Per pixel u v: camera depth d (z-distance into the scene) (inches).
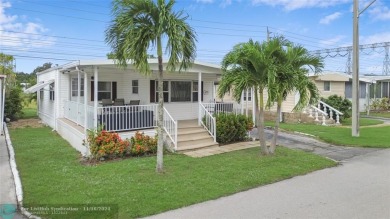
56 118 626.8
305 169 349.1
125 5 300.2
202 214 223.0
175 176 313.4
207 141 490.0
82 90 592.7
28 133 608.1
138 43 300.0
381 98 1155.9
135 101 571.5
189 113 613.3
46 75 754.2
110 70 523.5
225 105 604.7
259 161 379.9
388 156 425.1
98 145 383.2
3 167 352.2
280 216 217.5
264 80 388.5
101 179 300.0
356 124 569.0
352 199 250.5
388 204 238.4
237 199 254.2
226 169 341.4
